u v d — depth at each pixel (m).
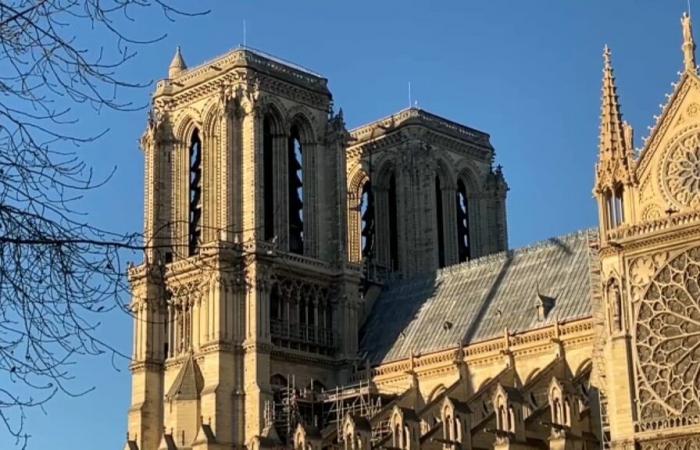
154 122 141.12
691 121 84.06
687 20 86.19
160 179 140.25
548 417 100.94
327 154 142.25
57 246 19.92
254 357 126.19
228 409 125.25
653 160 85.19
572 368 114.88
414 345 131.88
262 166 133.00
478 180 160.25
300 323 134.25
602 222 85.25
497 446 95.38
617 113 87.25
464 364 124.12
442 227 155.25
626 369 81.25
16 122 19.11
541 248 130.25
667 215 82.69
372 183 157.25
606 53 88.94
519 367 119.69
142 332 134.12
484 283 133.25
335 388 133.00
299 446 112.38
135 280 135.75
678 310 80.25
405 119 154.38
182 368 129.00
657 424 79.12
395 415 107.19
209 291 128.75
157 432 131.75
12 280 19.64
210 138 136.00
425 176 152.12
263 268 129.12
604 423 93.00
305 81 141.75
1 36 19.28
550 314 119.94
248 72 135.00
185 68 146.62
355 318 137.75
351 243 156.62
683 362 79.19
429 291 139.62
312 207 139.75
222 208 131.50
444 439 102.69
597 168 86.62
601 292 89.06
